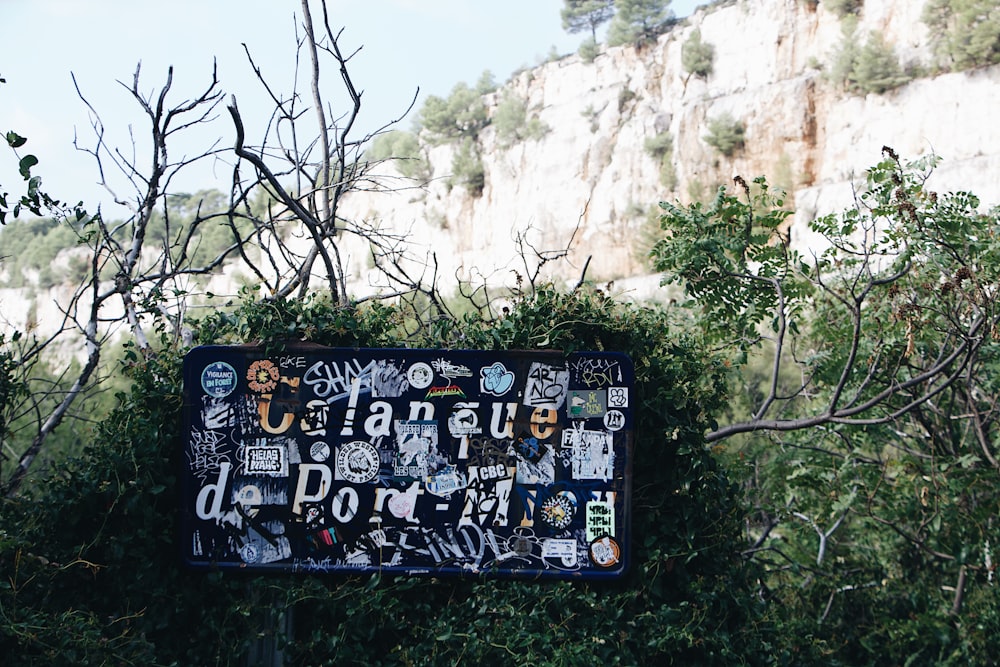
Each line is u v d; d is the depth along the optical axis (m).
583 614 4.34
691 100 69.19
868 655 7.14
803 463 7.89
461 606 4.30
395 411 4.38
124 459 4.27
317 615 4.34
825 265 7.02
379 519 4.34
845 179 52.72
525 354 4.39
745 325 6.82
